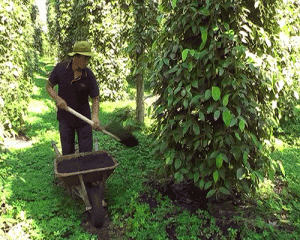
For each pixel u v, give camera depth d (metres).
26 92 7.09
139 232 2.93
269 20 3.29
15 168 4.49
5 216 3.11
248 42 3.12
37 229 2.94
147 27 5.95
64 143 3.57
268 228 2.95
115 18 9.52
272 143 3.58
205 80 3.25
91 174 3.01
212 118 3.31
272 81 3.23
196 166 3.32
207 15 2.95
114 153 5.01
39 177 4.17
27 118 7.47
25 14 7.44
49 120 7.54
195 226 2.97
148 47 6.05
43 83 13.80
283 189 3.70
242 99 3.01
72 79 3.35
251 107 3.11
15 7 6.30
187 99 3.18
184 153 3.41
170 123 3.29
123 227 3.06
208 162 3.15
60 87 3.42
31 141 5.93
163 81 3.52
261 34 3.05
